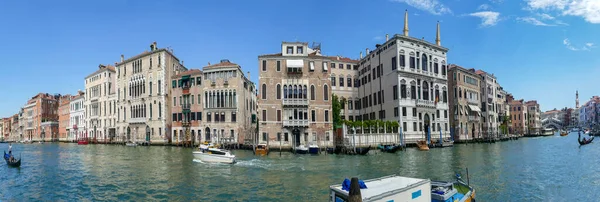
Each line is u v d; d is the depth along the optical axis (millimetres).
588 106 154500
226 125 54312
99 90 74375
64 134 92938
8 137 125062
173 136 59406
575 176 24172
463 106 65938
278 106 46031
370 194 10844
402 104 50531
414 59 53000
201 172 26719
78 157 40344
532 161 32938
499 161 33000
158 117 60094
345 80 61375
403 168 28234
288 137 45719
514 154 40156
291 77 46438
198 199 18453
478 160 33844
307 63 46906
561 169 27516
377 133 46938
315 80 46906
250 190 20297
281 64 46562
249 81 64188
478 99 72500
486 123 74312
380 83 55094
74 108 87312
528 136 103062
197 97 57156
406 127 50719
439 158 35688
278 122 45844
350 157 37031
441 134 52531
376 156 37969
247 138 51750
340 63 61250
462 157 36719
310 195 18875
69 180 24219
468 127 67188
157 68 60781
